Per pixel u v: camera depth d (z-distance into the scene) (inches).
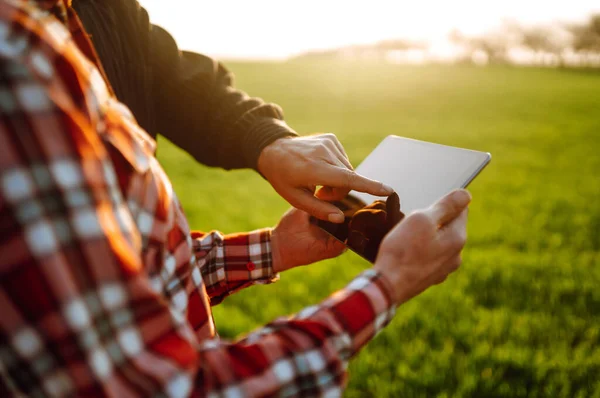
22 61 22.3
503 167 495.8
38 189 21.4
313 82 1766.7
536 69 2659.9
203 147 59.7
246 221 297.7
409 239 32.4
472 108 1206.9
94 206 22.5
